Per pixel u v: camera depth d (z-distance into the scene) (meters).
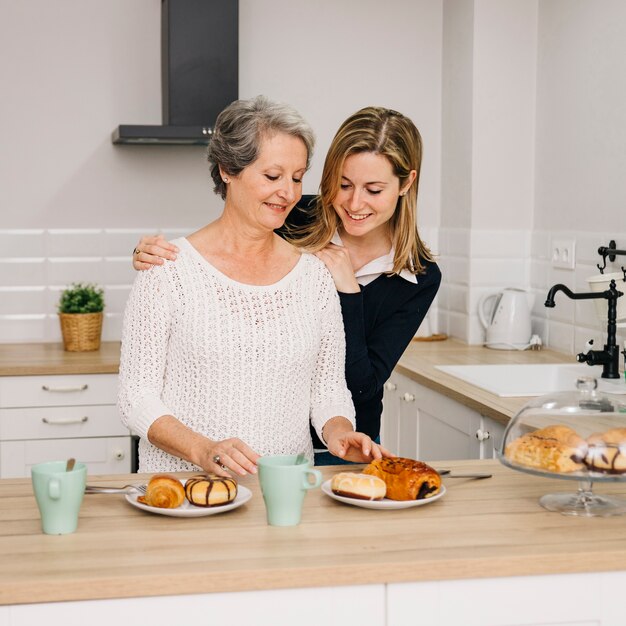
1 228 3.84
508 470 1.80
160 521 1.47
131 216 3.92
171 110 3.60
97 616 1.25
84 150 3.86
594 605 1.36
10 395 3.38
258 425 1.80
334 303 1.94
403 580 1.30
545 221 3.68
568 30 3.46
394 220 2.18
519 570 1.32
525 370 3.26
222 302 1.78
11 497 1.61
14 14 3.77
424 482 1.54
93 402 3.43
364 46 3.99
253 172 1.73
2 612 1.22
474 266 3.79
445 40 4.00
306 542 1.38
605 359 2.96
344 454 1.73
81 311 3.69
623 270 2.99
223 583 1.26
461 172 3.86
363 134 1.95
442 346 3.79
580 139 3.39
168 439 1.66
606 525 1.46
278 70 3.94
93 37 3.82
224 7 3.59
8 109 3.80
